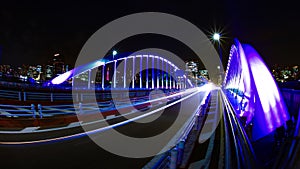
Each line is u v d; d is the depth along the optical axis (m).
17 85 25.67
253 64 9.95
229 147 7.08
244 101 12.73
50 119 12.55
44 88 27.88
